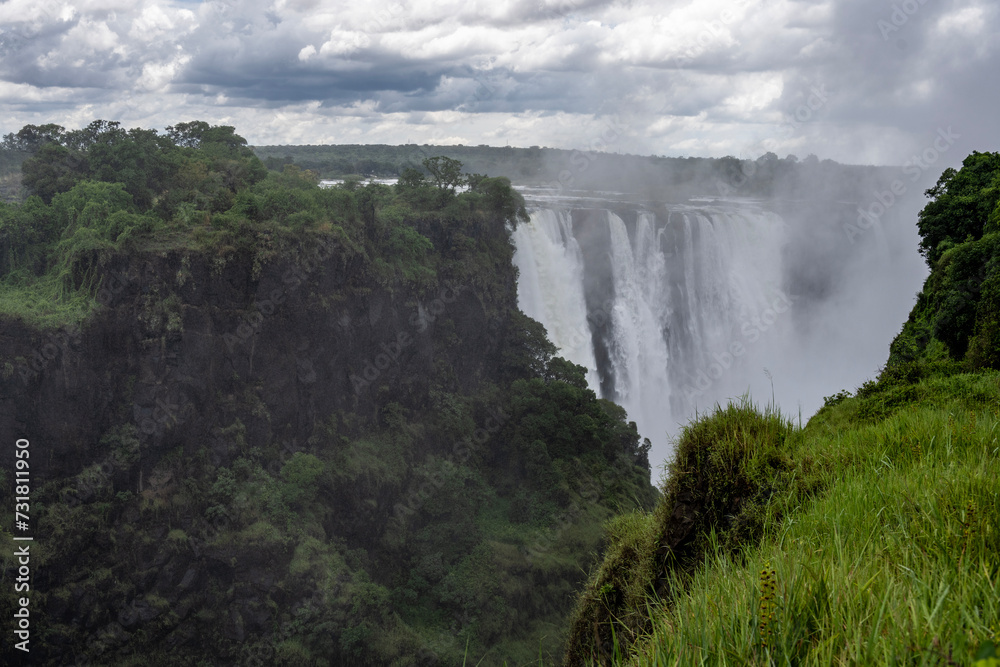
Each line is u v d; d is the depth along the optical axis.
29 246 43.81
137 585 41.38
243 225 45.91
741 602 3.07
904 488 4.71
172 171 53.53
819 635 2.76
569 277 79.12
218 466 45.44
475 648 49.59
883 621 2.61
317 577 45.72
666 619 3.47
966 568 2.98
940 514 3.92
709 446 7.86
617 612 8.80
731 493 7.35
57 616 38.78
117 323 41.28
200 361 44.06
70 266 40.97
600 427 67.44
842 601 2.90
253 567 44.34
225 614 43.72
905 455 6.29
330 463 51.62
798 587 3.03
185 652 42.62
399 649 46.69
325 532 49.38
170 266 42.81
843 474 6.50
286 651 43.66
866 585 2.94
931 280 31.36
